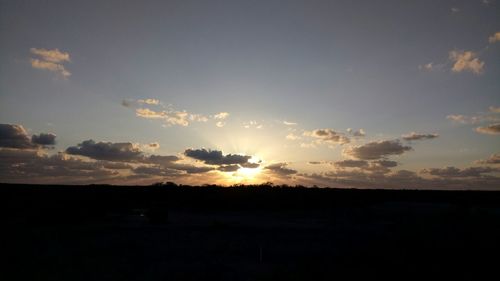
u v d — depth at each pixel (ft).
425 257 51.90
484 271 45.85
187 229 99.09
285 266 53.01
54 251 64.75
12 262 54.85
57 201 159.43
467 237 65.16
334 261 54.34
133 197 202.39
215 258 59.98
